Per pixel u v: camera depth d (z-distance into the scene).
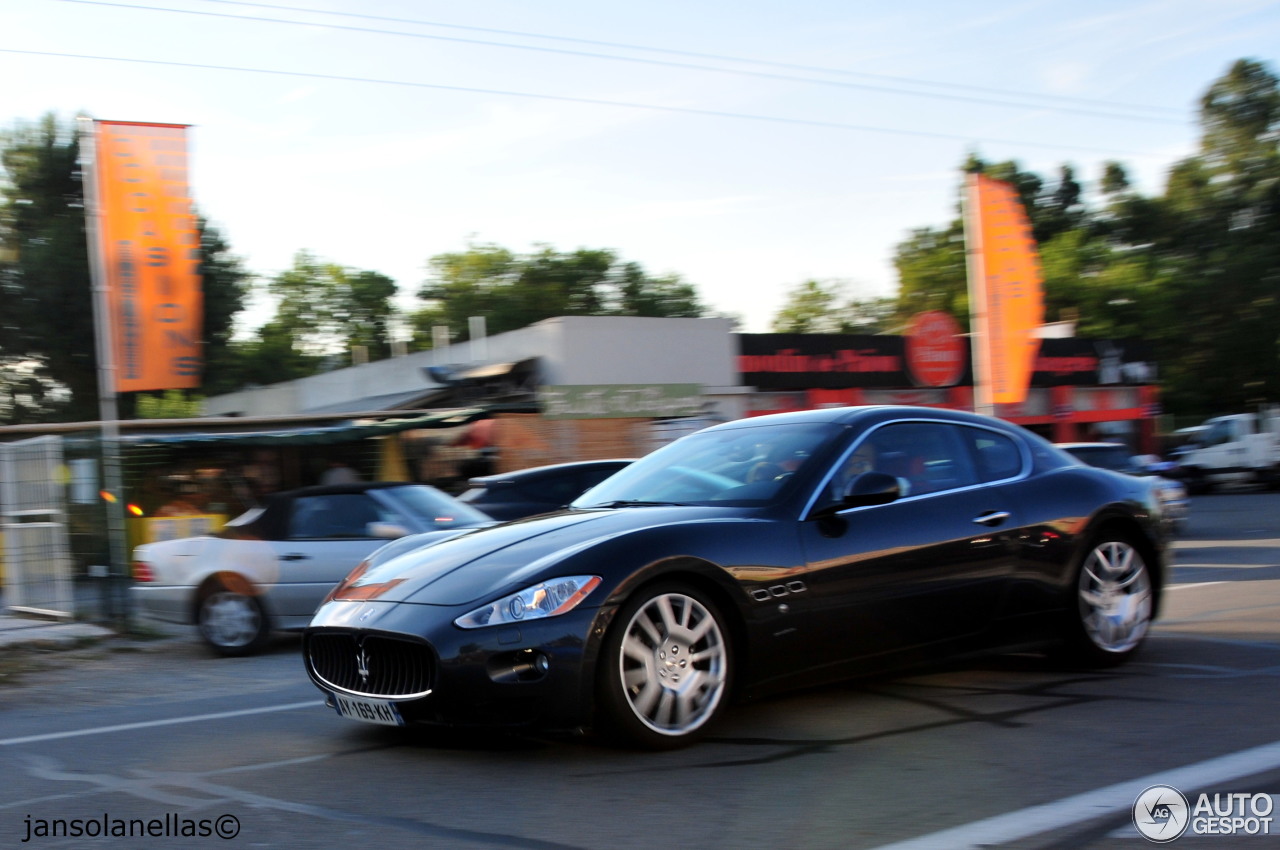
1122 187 59.41
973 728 4.48
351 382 32.09
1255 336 47.09
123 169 11.16
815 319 59.88
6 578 10.33
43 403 33.94
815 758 4.08
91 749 4.78
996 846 3.12
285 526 8.88
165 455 16.38
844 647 4.67
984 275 18.94
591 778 3.90
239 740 4.80
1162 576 5.85
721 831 3.30
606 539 4.30
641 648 4.19
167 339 11.21
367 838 3.35
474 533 4.94
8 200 34.62
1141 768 3.86
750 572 4.43
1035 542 5.28
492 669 3.99
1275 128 55.12
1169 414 48.91
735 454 5.24
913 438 5.27
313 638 4.62
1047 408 32.94
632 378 24.73
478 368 25.02
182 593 8.69
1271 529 18.30
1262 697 4.92
